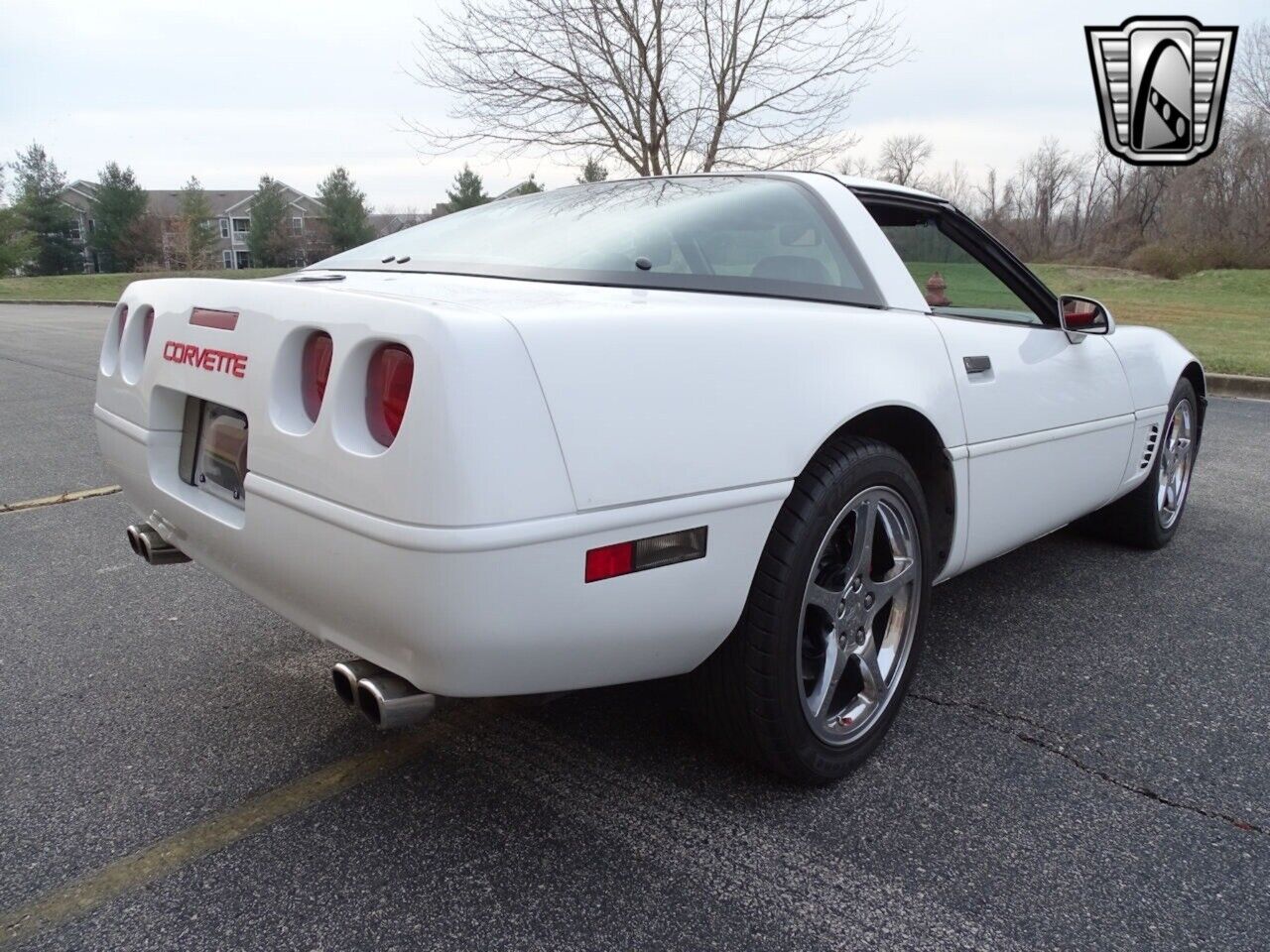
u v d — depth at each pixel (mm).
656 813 2145
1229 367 10828
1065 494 3201
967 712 2658
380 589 1651
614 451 1725
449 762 2363
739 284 2285
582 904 1841
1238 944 1760
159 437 2322
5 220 65500
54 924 1784
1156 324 17719
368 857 1986
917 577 2439
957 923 1801
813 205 2566
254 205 81250
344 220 80438
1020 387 2822
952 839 2064
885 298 2541
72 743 2459
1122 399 3482
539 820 2119
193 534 2213
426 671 1695
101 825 2098
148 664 2939
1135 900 1875
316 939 1747
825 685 2223
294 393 1848
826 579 2217
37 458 5980
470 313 1636
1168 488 4176
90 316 21781
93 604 3445
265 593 2039
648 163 10461
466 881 1911
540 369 1648
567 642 1745
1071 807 2195
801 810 2162
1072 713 2660
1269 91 36219
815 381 2090
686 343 1876
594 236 2420
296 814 2141
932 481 2590
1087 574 3854
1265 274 30469
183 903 1843
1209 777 2334
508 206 2938
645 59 10000
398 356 1652
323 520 1729
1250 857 2023
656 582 1820
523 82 10367
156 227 74562
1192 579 3807
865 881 1919
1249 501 5098
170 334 2252
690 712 2254
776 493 1976
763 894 1873
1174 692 2797
